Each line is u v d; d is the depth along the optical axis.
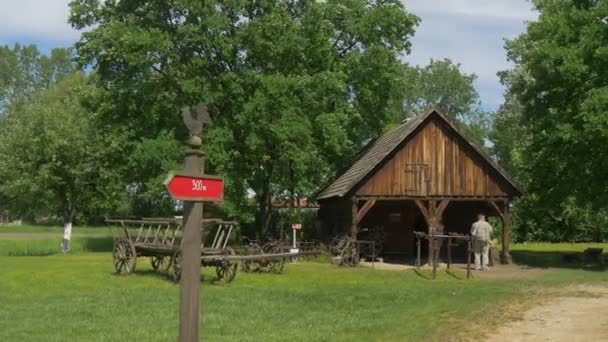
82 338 10.95
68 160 37.34
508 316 13.19
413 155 29.08
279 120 31.81
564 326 12.12
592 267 27.83
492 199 29.33
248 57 33.81
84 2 35.12
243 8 33.16
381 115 40.91
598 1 28.78
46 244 44.25
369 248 31.81
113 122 34.72
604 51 25.25
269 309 14.23
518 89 31.25
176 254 19.62
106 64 33.94
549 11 29.92
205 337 11.03
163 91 33.78
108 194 38.62
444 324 12.30
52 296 16.25
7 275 20.86
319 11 34.31
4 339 10.86
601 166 27.89
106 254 35.19
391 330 11.73
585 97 26.75
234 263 19.75
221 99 33.38
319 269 25.25
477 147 29.09
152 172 33.25
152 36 31.31
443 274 23.64
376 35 37.88
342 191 28.89
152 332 11.51
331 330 11.75
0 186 44.28
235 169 33.47
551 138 27.89
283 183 37.06
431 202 28.92
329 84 33.53
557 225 48.47
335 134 34.22
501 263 29.20
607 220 46.94
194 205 7.07
